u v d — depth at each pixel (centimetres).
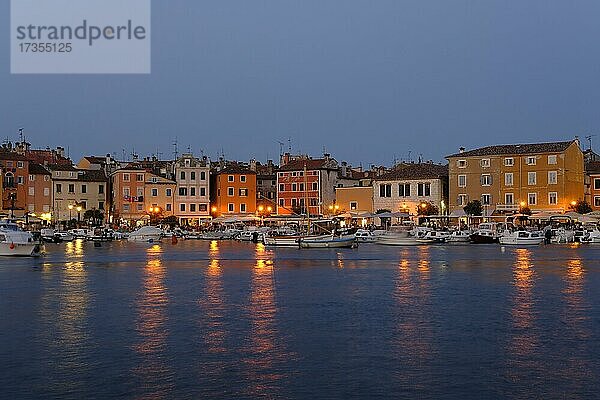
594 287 3978
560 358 2153
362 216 11125
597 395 1781
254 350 2266
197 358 2158
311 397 1766
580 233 10025
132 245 10138
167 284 4212
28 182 13512
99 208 14438
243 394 1791
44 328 2645
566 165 11006
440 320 2822
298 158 15900
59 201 13975
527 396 1773
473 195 11581
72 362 2111
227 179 14575
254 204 14700
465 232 10244
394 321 2798
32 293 3747
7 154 13312
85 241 11669
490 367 2045
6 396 1777
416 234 9938
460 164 11719
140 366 2062
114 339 2436
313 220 10575
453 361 2117
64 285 4162
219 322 2777
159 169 15188
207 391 1816
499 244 9794
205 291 3834
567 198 10994
